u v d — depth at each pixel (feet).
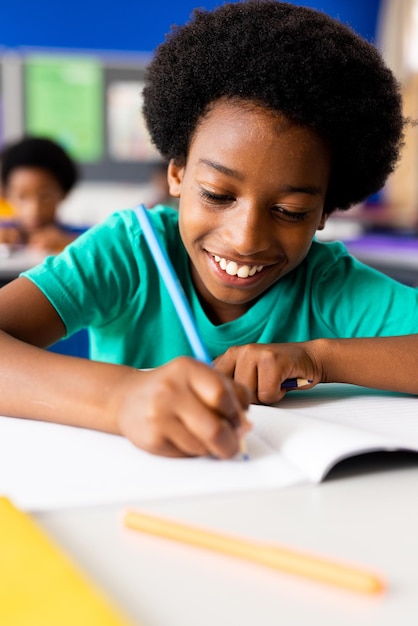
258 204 2.69
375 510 1.50
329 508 1.50
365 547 1.32
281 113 2.64
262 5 3.02
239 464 1.73
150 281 3.29
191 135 2.96
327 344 2.66
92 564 1.22
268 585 1.16
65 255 3.13
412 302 3.37
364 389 2.74
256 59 2.68
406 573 1.22
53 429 2.00
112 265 3.19
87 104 12.94
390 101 3.08
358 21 17.03
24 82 12.71
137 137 13.09
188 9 16.07
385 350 2.69
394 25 16.70
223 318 3.35
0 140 12.75
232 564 1.22
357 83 2.86
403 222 11.73
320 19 3.00
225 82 2.72
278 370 2.40
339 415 2.24
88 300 3.05
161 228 3.34
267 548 1.23
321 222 3.22
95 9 15.69
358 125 2.92
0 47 15.40
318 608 1.09
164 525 1.33
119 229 3.32
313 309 3.41
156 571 1.20
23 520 1.30
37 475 1.64
